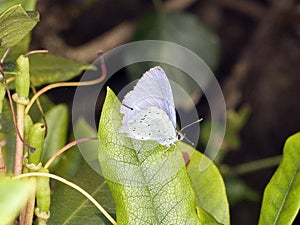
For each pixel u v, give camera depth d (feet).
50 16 1.42
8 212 0.44
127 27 1.48
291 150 0.72
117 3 1.63
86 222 0.70
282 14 1.63
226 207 0.72
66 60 0.85
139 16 1.65
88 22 1.60
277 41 1.75
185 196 0.65
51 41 1.38
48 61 0.85
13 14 0.60
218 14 1.74
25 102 0.63
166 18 1.31
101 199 0.72
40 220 0.64
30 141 0.63
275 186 0.71
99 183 0.73
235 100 1.60
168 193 0.65
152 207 0.64
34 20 0.62
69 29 1.57
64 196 0.72
